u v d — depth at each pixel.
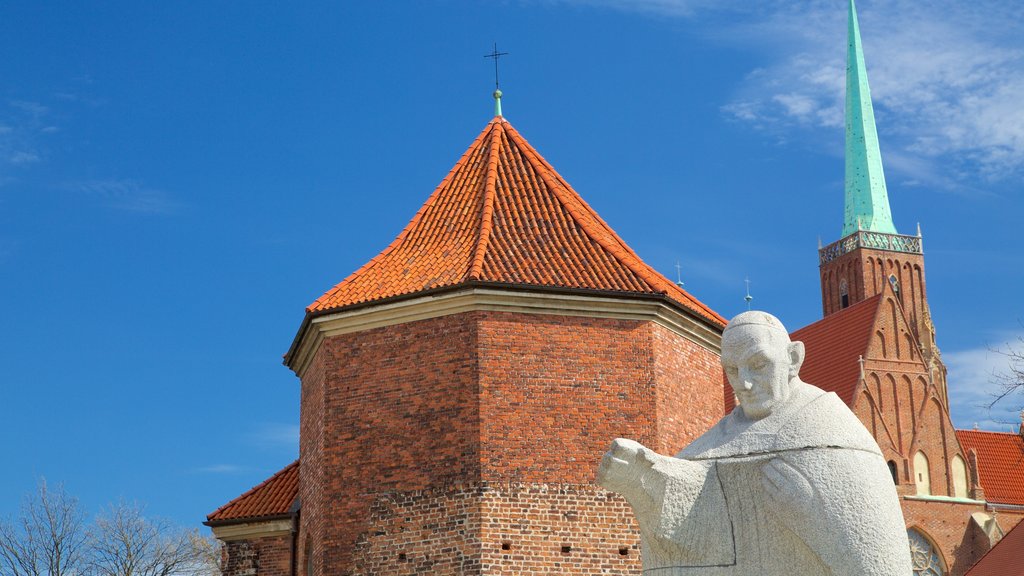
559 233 29.95
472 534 25.78
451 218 31.03
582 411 26.92
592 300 27.45
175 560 54.50
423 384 27.25
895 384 71.31
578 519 26.20
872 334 71.38
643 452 7.27
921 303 102.75
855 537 6.84
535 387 26.86
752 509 7.21
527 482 26.23
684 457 7.59
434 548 26.16
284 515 32.31
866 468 7.05
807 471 7.03
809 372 73.50
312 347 29.58
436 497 26.42
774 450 7.18
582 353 27.31
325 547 27.31
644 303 27.69
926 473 70.44
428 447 26.81
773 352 7.44
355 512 27.20
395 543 26.59
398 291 28.05
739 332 7.53
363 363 28.05
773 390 7.40
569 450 26.59
